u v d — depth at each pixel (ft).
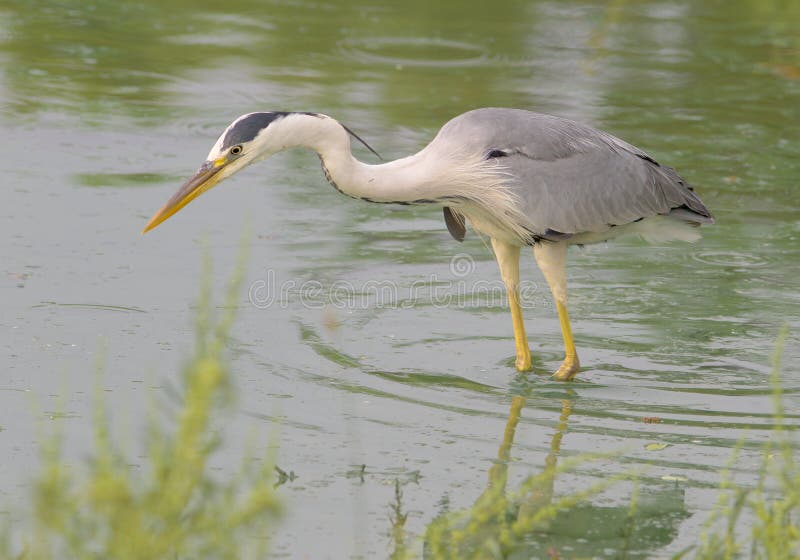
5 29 74.18
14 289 39.75
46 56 69.15
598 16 84.23
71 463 28.04
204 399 19.76
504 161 36.27
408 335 38.58
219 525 20.25
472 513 24.40
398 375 35.32
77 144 55.16
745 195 52.39
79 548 20.01
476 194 36.32
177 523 19.97
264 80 66.64
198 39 74.64
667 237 39.40
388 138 57.06
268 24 79.10
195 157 54.19
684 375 36.04
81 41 72.90
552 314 41.39
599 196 36.78
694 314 41.01
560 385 35.14
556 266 36.94
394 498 27.61
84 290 40.09
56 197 48.62
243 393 33.22
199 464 19.90
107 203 48.32
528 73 69.82
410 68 70.08
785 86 69.56
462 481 28.63
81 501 21.77
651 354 37.73
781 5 88.22
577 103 64.23
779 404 24.67
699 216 38.88
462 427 31.83
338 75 68.18
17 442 29.58
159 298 39.78
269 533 25.73
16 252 43.01
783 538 22.94
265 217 48.37
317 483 28.25
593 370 36.47
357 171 35.47
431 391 34.24
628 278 44.52
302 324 38.65
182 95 63.57
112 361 34.76
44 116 58.80
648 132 59.93
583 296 42.78
